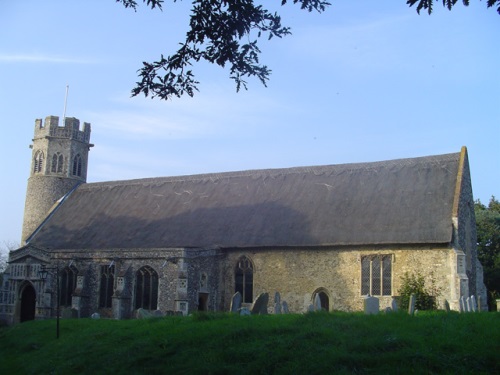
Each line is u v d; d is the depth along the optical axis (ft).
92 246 137.49
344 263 113.39
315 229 118.32
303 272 116.67
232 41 49.62
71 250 132.16
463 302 91.35
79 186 172.24
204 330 64.69
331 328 59.77
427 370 45.65
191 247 118.52
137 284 122.21
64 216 159.02
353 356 49.60
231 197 139.23
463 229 113.19
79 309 126.21
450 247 105.19
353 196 124.06
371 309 71.61
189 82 51.72
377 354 50.11
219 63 50.80
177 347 60.85
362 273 111.65
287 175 139.64
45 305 132.05
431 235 106.11
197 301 117.70
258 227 124.98
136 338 69.00
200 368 53.01
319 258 115.85
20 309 136.46
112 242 136.36
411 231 108.68
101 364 61.77
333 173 133.90
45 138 173.47
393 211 115.14
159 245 129.39
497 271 161.07
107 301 126.52
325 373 47.55
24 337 88.74
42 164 173.47
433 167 122.21
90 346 70.28
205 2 48.44
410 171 124.26
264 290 119.65
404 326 58.49
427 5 41.14
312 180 134.62
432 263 106.11
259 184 140.36
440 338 53.06
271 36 50.19
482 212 186.50
